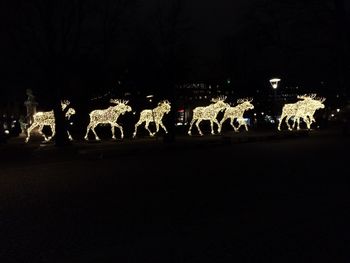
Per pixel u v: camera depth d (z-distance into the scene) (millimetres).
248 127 64562
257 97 66312
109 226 9688
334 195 12555
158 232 9047
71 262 7402
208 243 8156
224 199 12328
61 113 29672
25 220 10562
